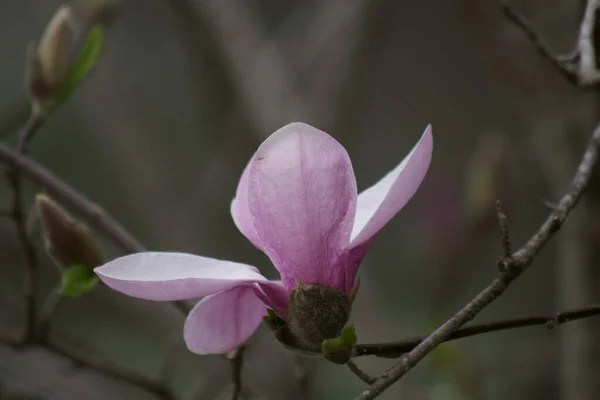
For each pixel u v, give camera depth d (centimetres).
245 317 126
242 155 225
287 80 225
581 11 145
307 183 123
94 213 141
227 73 224
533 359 212
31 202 227
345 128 226
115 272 122
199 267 123
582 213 163
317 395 188
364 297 225
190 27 226
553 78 176
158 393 148
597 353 160
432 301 189
